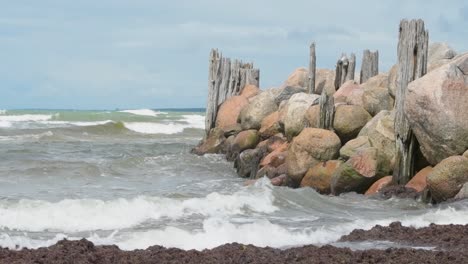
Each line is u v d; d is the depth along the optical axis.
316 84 33.50
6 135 45.62
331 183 21.27
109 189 20.75
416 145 20.88
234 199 17.23
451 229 13.54
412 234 13.19
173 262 10.69
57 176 24.08
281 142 26.94
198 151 32.47
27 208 15.31
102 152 34.78
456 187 18.23
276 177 23.44
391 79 23.91
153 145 40.00
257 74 35.47
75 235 13.40
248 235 13.48
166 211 15.86
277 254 11.27
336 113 24.20
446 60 23.62
